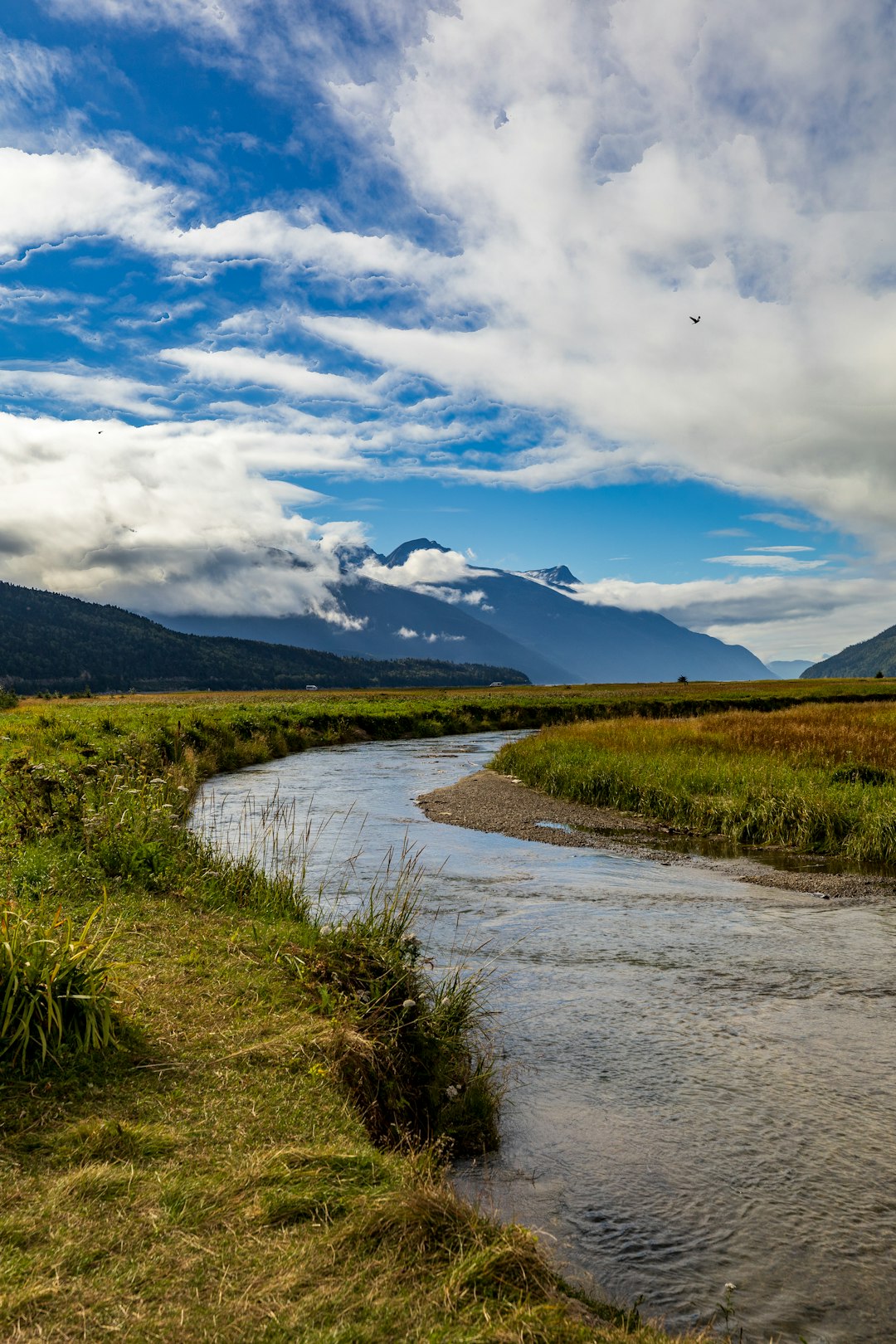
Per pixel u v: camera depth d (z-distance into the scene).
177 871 9.62
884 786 18.36
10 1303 2.91
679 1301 4.01
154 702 73.38
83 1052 4.88
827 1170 5.16
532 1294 3.39
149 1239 3.36
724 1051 6.83
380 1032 6.01
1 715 33.62
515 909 11.19
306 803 20.62
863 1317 3.95
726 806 17.50
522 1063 6.57
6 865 8.43
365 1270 3.29
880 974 8.77
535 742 30.06
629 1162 5.23
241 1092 4.75
